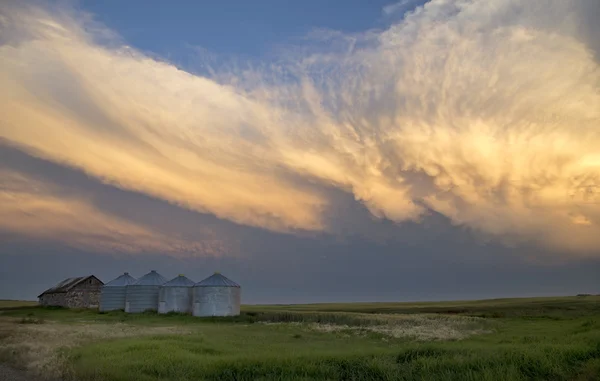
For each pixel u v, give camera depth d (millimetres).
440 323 60062
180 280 88688
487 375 17156
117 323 64562
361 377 19047
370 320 65188
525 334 38469
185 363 21906
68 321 68438
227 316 80000
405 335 42344
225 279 84438
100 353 25828
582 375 17656
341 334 44750
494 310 95125
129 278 97000
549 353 20266
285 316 75188
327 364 20781
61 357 25219
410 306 140875
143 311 89500
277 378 18688
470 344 28828
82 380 19375
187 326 58125
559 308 91250
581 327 41375
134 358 23766
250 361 21234
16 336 40375
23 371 22078
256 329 52000
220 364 21031
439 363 19812
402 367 20141
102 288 94312
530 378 17766
